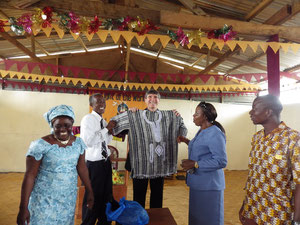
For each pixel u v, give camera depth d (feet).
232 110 27.27
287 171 4.90
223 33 8.43
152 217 6.38
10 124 21.95
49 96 22.68
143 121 8.21
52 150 5.47
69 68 16.65
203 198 6.73
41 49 24.45
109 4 8.18
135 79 29.32
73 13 7.47
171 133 8.51
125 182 12.23
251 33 9.05
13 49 23.35
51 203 5.45
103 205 8.82
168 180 21.09
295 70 18.93
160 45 24.52
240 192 17.81
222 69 25.53
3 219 11.11
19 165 21.94
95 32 7.85
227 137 26.89
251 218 5.59
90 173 8.72
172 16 8.48
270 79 9.62
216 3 12.22
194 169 6.84
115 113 22.52
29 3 7.71
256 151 5.62
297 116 22.43
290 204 4.88
